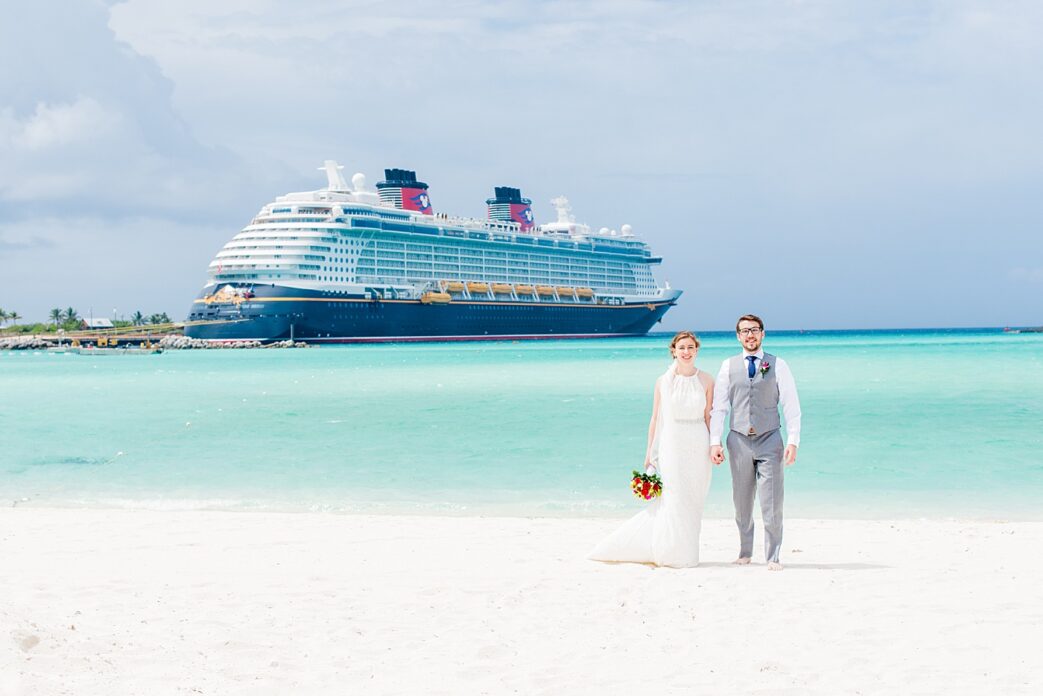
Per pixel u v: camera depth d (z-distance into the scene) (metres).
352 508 12.75
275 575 8.09
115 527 10.96
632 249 159.12
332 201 122.81
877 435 19.56
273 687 5.06
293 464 16.94
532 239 142.25
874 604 6.83
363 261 120.94
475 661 5.57
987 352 70.06
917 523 10.89
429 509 12.63
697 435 8.45
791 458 8.18
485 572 8.19
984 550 9.05
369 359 73.25
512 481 14.94
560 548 9.44
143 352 114.94
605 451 18.20
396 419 24.39
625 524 8.70
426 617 6.59
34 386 42.41
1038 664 5.35
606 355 75.88
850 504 12.59
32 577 8.00
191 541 9.99
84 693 4.77
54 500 13.66
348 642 5.94
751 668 5.37
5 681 4.75
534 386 36.78
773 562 8.25
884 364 50.16
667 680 5.19
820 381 35.94
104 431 22.45
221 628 6.20
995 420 22.09
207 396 34.06
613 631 6.21
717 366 54.25
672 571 8.16
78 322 184.38
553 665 5.49
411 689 5.07
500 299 136.38
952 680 5.09
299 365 63.88
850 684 5.07
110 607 6.76
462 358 71.94
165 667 5.30
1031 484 13.98
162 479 15.48
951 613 6.53
